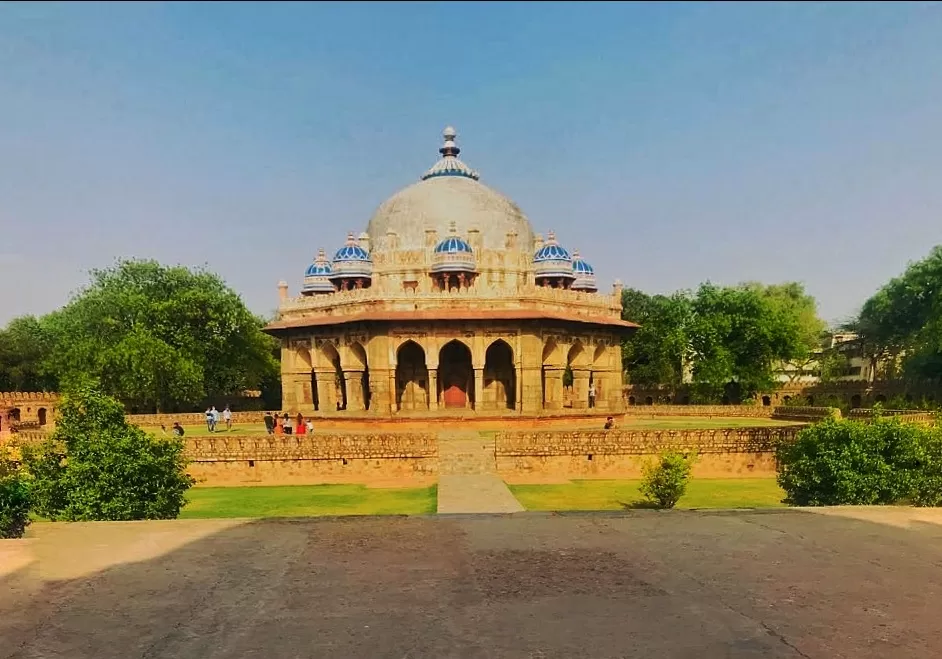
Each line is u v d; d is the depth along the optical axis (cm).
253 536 863
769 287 7869
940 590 649
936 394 5088
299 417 3622
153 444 1817
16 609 616
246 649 521
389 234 4347
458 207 4578
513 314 3750
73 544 828
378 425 3734
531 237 4872
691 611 592
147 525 923
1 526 1112
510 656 502
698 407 5009
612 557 761
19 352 6053
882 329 6222
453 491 2397
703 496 2456
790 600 620
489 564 736
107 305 5238
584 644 523
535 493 2503
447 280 4047
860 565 728
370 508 2266
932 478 1792
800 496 1911
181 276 5706
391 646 522
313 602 622
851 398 5759
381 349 3809
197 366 4984
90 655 517
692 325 5919
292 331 4331
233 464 2803
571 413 3903
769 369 5944
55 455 1783
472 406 4294
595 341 4366
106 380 4628
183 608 612
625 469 2862
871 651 508
